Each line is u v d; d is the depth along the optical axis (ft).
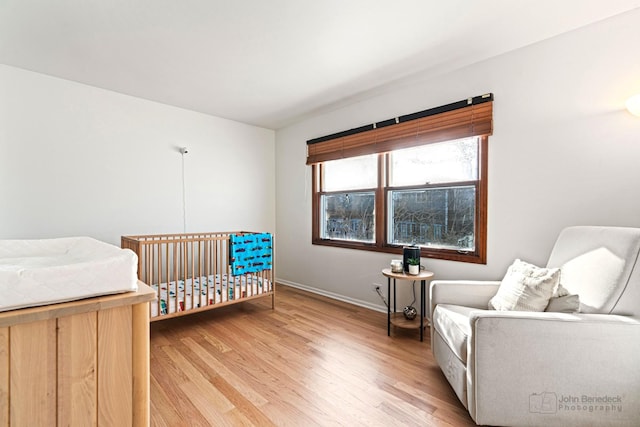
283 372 6.38
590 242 5.57
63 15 6.02
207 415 5.03
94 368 2.80
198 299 8.90
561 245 6.19
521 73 7.29
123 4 5.70
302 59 7.86
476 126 7.89
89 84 9.45
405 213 9.91
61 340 2.64
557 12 6.00
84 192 9.46
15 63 8.09
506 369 4.53
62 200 9.08
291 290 13.16
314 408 5.24
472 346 4.70
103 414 2.85
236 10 5.91
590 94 6.42
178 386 5.85
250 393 5.65
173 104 11.21
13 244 4.16
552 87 6.88
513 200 7.45
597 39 6.32
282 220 14.39
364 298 10.84
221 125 12.74
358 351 7.36
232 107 11.53
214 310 10.41
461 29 6.56
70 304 2.65
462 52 7.51
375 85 9.45
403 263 8.51
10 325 2.40
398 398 5.53
